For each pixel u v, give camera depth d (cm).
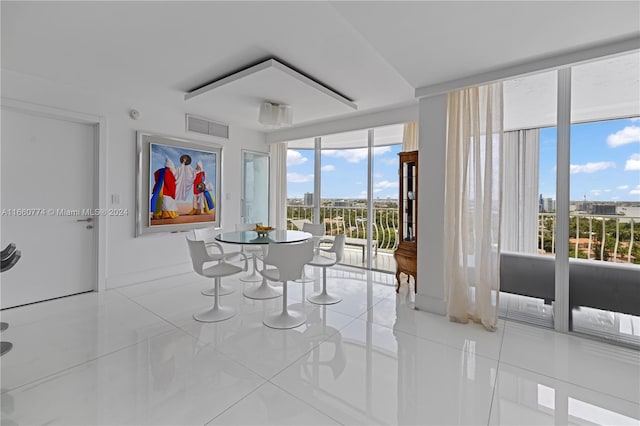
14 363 204
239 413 160
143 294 349
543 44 215
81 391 176
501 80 258
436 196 299
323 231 450
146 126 391
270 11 198
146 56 261
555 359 218
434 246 301
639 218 309
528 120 395
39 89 304
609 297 247
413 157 357
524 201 408
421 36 206
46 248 321
